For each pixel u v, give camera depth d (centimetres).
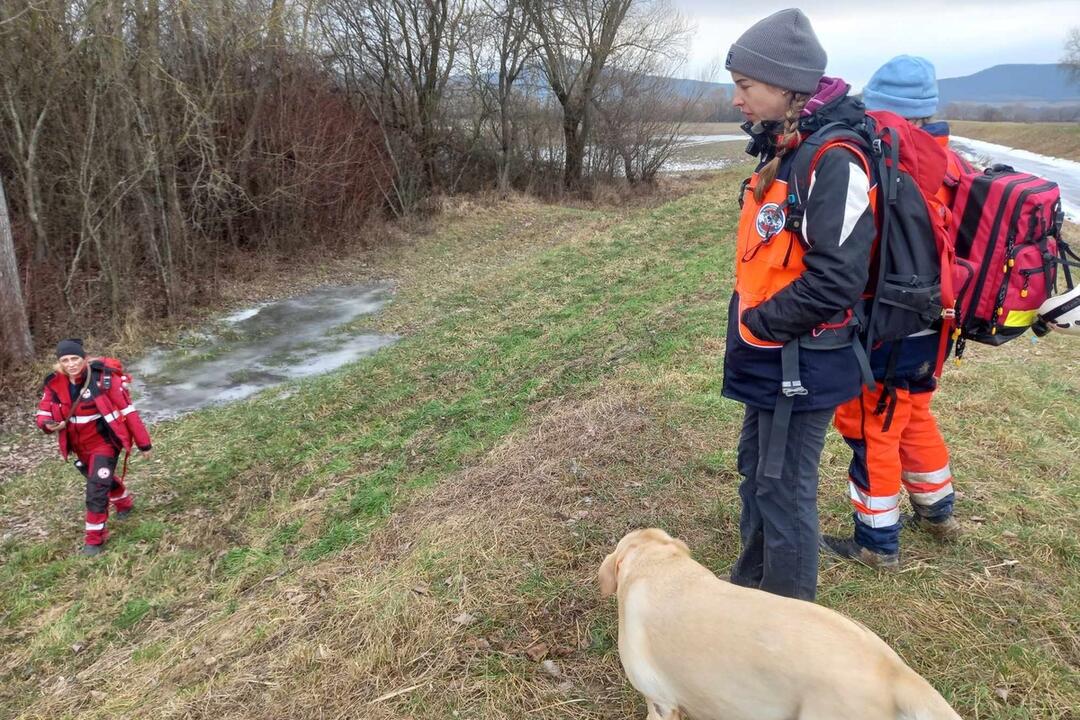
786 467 242
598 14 2516
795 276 224
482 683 285
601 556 360
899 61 284
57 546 533
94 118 989
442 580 359
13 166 1088
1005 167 294
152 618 439
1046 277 263
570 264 1281
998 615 283
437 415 684
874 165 222
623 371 655
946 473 318
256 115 1425
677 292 947
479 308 1090
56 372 513
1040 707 242
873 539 307
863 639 178
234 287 1321
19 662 414
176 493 597
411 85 2112
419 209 2005
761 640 183
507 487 462
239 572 469
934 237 241
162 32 1216
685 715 228
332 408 748
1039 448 411
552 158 2652
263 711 296
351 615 348
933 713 160
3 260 849
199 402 828
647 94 2783
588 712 266
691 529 370
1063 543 321
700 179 3141
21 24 936
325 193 1622
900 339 262
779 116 230
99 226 1016
